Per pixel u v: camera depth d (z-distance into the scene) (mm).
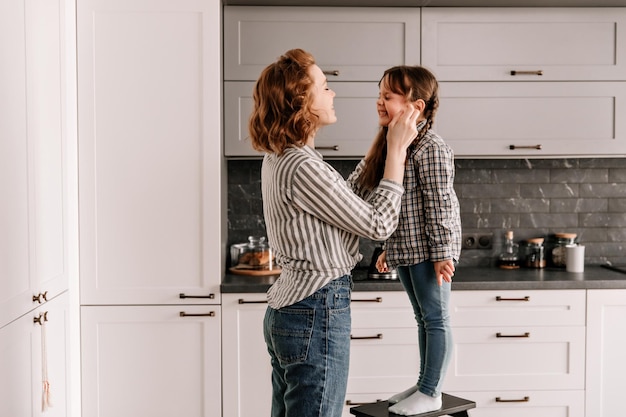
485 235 4219
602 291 3607
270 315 2283
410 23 3793
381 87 2504
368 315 3559
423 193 2439
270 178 2273
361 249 4164
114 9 3438
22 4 2600
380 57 3801
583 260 3971
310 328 2191
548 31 3824
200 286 3490
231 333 3492
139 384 3494
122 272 3477
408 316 3561
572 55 3836
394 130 2254
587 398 3625
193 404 3510
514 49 3824
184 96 3467
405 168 2477
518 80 3828
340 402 2264
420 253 2459
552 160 4227
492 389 3607
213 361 3496
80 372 3477
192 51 3459
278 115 2223
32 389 2691
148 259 3480
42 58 2832
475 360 3604
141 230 3477
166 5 3443
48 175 2904
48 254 2904
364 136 3812
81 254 3465
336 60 3789
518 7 3811
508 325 3596
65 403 3125
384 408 2506
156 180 3477
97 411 3488
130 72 3453
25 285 2625
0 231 2383
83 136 3453
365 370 3570
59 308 3047
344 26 3785
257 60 3773
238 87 3770
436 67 3814
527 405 3617
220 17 3586
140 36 3447
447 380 3604
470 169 4211
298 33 3777
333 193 2154
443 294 2463
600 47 3840
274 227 2277
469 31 3811
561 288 3596
